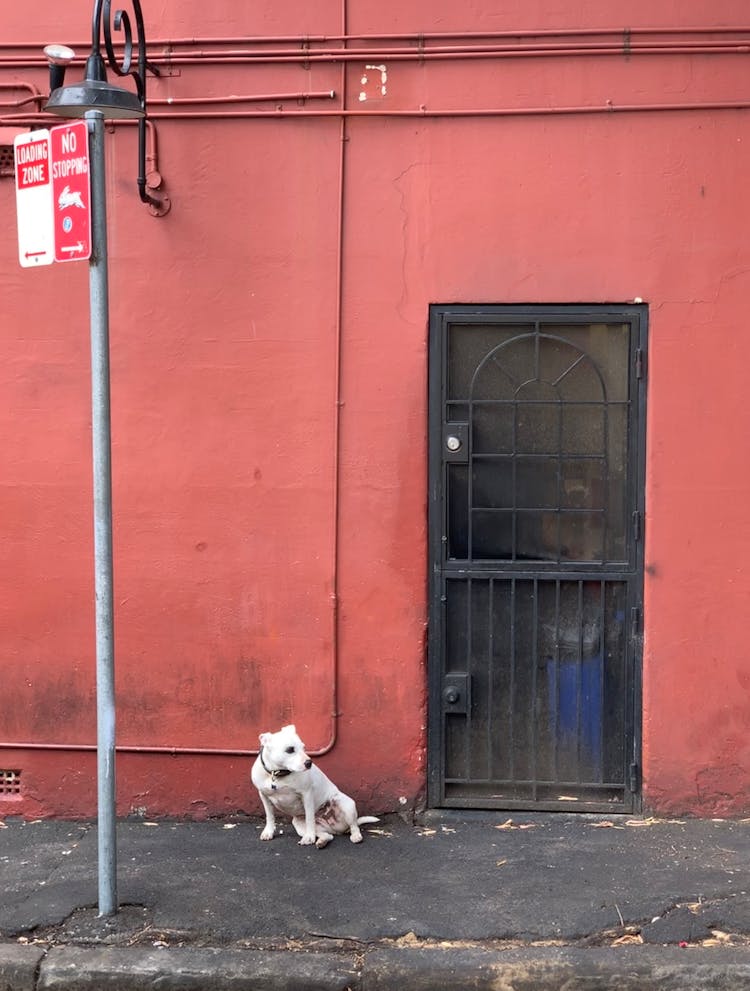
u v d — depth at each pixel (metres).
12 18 4.77
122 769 4.84
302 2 4.67
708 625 4.70
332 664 4.79
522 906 3.89
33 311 4.81
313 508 4.77
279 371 4.75
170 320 4.77
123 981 3.55
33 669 4.86
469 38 4.63
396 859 4.34
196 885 4.09
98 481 3.73
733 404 4.66
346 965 3.57
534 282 4.68
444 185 4.68
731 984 3.49
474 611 4.81
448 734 4.84
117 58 4.73
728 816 4.73
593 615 4.79
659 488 4.69
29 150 3.77
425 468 4.75
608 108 4.60
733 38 4.57
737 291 4.63
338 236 4.70
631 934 3.72
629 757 4.79
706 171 4.61
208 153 4.72
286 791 4.41
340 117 4.68
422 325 4.71
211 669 4.82
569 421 4.76
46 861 4.36
